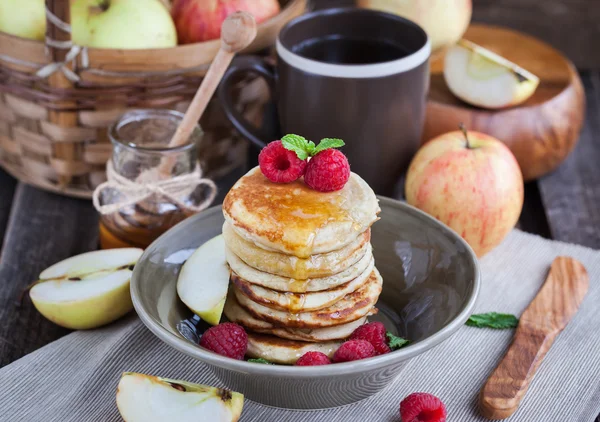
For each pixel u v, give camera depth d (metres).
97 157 0.76
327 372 0.54
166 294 0.61
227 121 0.78
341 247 0.57
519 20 1.09
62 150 0.75
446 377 0.62
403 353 0.54
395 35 0.75
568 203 0.81
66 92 0.72
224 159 0.80
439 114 0.80
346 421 0.59
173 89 0.73
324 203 0.58
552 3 1.08
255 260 0.58
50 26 0.70
